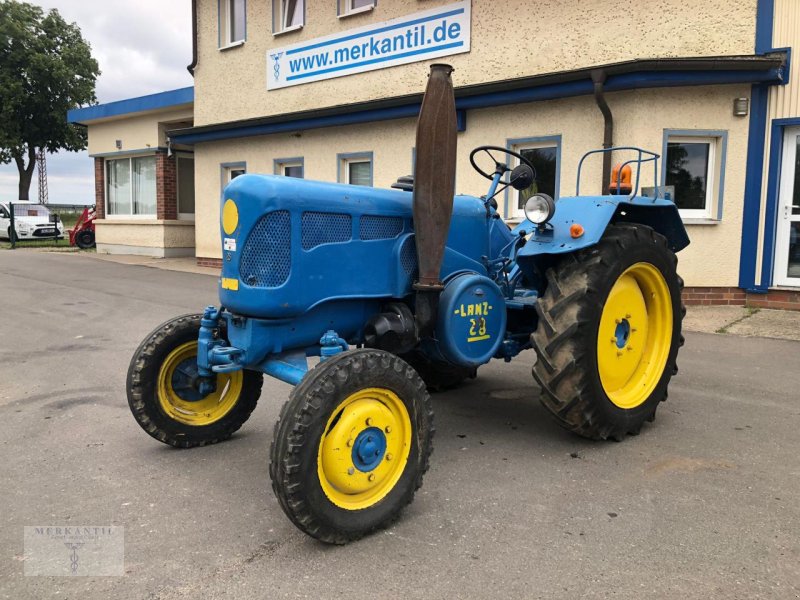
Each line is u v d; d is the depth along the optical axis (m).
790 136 7.67
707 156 8.04
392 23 10.38
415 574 2.42
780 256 7.90
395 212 3.39
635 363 3.96
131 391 3.55
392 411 2.81
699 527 2.74
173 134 13.74
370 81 10.84
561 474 3.33
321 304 3.13
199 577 2.41
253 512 2.95
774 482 3.19
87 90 34.62
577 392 3.46
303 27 11.71
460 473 3.36
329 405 2.55
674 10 7.84
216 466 3.50
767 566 2.44
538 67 8.89
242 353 3.14
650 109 7.85
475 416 4.32
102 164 17.38
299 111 11.37
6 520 2.87
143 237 16.28
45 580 2.39
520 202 9.02
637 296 3.92
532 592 2.29
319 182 3.19
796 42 7.44
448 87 3.10
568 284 3.55
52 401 4.68
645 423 4.09
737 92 7.75
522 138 8.88
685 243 4.46
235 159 13.04
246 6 12.62
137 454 3.67
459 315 3.45
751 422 4.09
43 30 33.94
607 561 2.49
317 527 2.54
